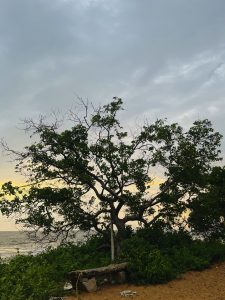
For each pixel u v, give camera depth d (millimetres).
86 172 23250
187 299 14398
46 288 14250
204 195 25641
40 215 22891
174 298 14594
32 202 22891
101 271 16422
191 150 24406
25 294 13453
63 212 23234
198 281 17359
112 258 20422
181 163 24469
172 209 24891
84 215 23422
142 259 18062
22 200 22781
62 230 23453
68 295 15227
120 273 17094
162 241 23016
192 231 26391
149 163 24312
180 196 25500
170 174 25078
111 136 23797
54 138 23234
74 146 23156
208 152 25781
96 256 21562
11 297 12828
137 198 24094
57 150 23328
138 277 17047
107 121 23516
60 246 23047
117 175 23391
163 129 23844
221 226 26266
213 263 21469
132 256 18578
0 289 13703
